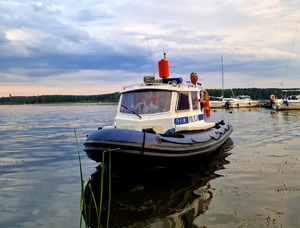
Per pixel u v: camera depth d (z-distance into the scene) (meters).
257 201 4.86
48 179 6.87
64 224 4.32
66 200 5.37
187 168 7.43
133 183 6.21
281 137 12.33
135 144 5.98
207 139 8.03
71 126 21.98
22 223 4.39
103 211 4.69
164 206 4.79
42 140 14.11
